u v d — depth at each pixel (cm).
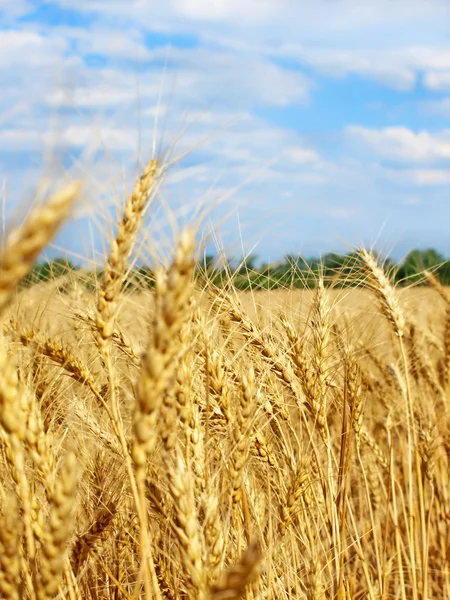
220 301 66
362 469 74
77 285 63
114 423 51
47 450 47
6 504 45
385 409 94
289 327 69
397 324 79
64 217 37
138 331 66
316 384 68
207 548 48
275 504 68
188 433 51
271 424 68
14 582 44
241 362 68
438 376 108
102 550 61
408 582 88
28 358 57
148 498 54
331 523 68
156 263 49
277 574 67
